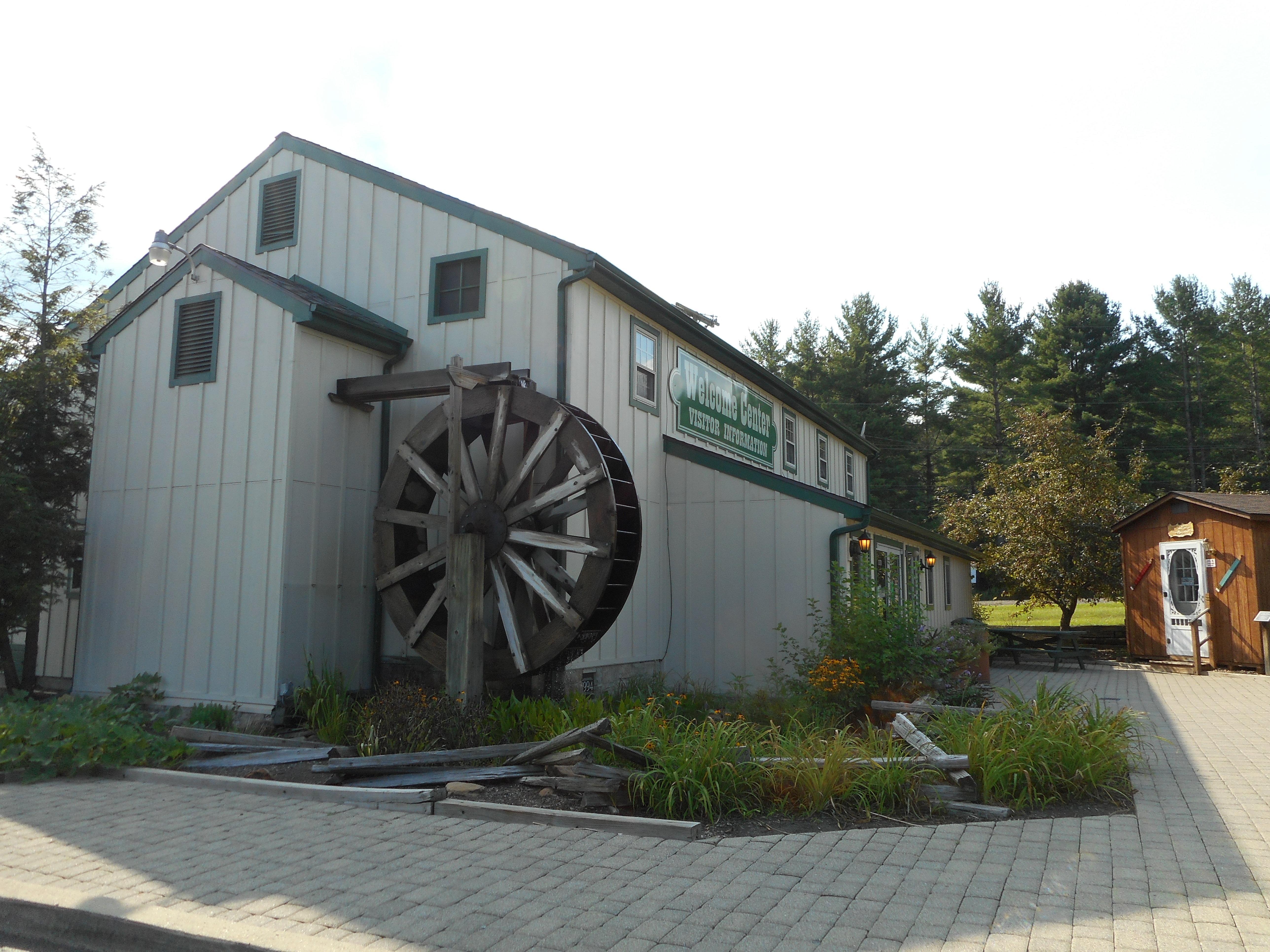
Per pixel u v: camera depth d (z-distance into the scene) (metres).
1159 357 42.06
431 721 7.19
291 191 11.88
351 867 4.48
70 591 11.27
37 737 6.91
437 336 10.59
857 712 8.52
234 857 4.67
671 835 5.01
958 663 9.89
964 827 5.20
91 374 11.63
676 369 12.58
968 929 3.60
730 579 11.28
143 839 5.04
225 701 9.16
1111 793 5.91
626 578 8.99
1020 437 22.30
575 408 9.49
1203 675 14.82
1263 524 15.02
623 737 6.32
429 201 10.84
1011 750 5.92
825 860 4.56
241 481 9.52
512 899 4.00
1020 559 20.72
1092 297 40.25
